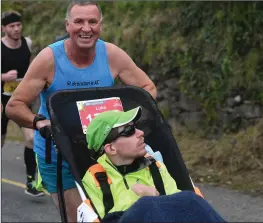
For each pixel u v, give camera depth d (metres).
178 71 18.66
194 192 7.08
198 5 18.23
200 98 17.83
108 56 8.34
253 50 16.78
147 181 7.36
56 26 24.64
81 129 7.94
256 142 15.14
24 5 26.55
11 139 21.98
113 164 7.32
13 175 16.03
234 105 16.89
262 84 16.38
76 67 8.18
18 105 8.10
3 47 13.26
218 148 15.81
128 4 21.44
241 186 13.54
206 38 17.81
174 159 7.86
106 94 8.20
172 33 19.11
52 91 8.24
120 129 7.24
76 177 7.21
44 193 13.74
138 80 8.57
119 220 6.64
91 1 7.96
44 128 7.82
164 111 18.97
